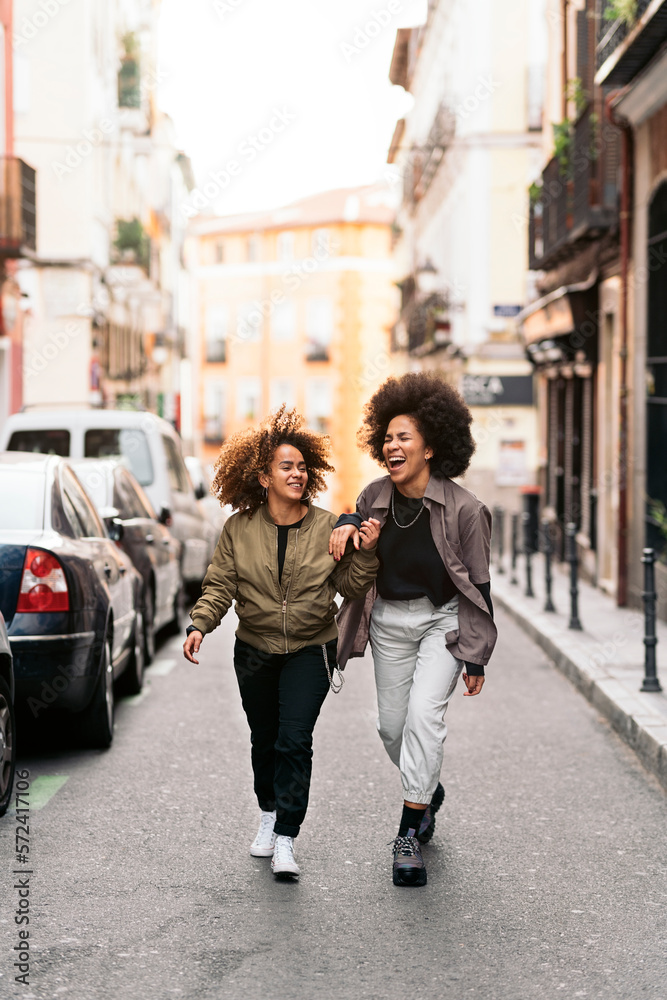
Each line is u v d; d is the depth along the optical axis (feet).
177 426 125.18
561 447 79.46
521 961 15.87
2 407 79.36
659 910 17.93
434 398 18.69
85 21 100.73
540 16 95.71
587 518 67.10
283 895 18.21
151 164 151.53
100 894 18.12
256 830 21.49
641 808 23.59
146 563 38.91
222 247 244.42
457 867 19.80
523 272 95.91
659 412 50.34
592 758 27.71
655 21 42.57
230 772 25.59
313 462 18.99
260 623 18.74
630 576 53.16
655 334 50.75
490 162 96.37
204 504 64.80
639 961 15.94
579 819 22.77
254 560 18.65
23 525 25.91
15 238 75.61
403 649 19.30
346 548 18.61
